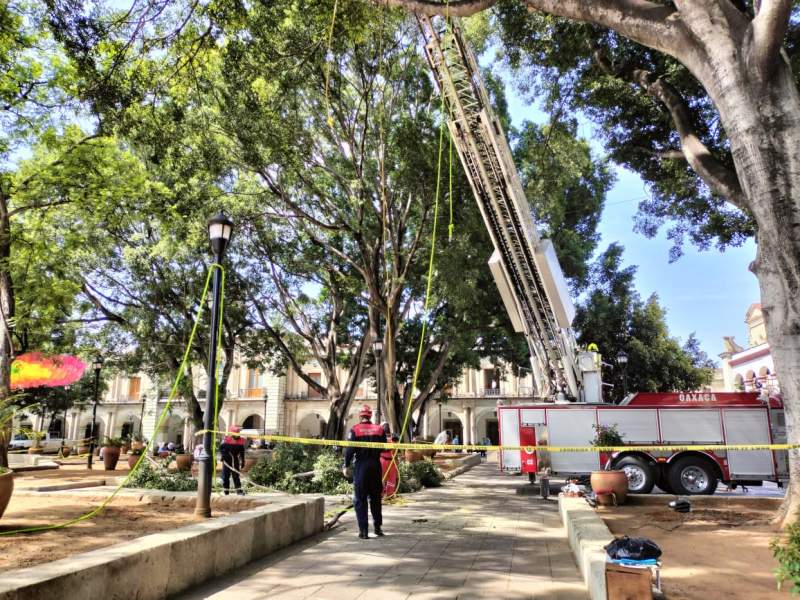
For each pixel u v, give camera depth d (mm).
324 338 28578
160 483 11766
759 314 34156
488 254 18906
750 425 13438
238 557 6172
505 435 14438
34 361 19219
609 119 13633
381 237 19844
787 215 6742
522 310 14594
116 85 10766
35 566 4078
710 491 13195
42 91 15094
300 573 5938
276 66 12438
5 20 12523
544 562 6426
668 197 15477
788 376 7324
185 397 26281
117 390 55750
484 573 5914
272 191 18484
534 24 12617
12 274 16359
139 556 4625
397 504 11883
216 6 9977
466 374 51656
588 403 14633
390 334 18734
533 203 19078
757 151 6848
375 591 5238
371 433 8156
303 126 17047
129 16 10250
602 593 4098
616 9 7574
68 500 8555
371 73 16312
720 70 7012
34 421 53219
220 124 15633
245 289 24844
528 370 32094
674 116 10445
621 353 25750
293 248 23906
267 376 53812
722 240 15094
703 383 34906
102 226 19484
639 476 13305
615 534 7207
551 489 14797
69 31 9742
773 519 7797
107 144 15953
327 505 11250
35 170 15961
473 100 11258
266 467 14250
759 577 5070
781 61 6977
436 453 30797
